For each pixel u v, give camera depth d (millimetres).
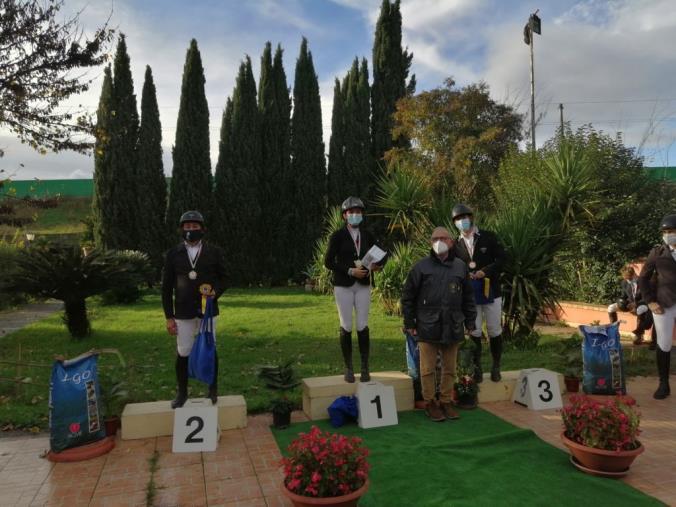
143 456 3969
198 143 19922
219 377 6191
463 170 18672
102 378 4535
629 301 8617
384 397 4672
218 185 20328
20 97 8695
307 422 4707
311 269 18609
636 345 8195
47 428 4613
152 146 19766
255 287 20141
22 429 4605
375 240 5086
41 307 14891
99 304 13891
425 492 3305
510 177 11391
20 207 10625
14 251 13906
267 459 3906
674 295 5359
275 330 9430
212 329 4441
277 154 20766
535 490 3326
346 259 4891
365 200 21234
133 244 19547
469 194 18734
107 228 19203
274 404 4527
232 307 13078
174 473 3674
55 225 32375
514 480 3471
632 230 10219
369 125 21797
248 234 20109
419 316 4707
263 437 4352
